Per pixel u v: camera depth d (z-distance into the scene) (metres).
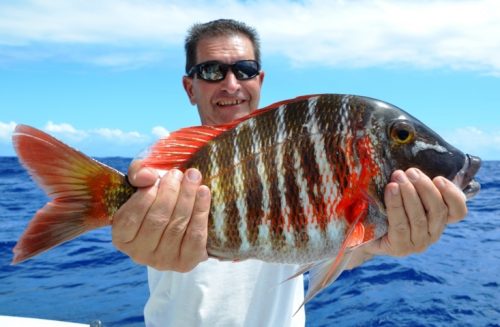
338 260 0.61
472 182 0.70
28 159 0.62
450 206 0.63
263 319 0.86
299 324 0.95
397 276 2.04
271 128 0.65
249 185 0.65
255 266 0.87
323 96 0.65
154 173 0.62
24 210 4.37
